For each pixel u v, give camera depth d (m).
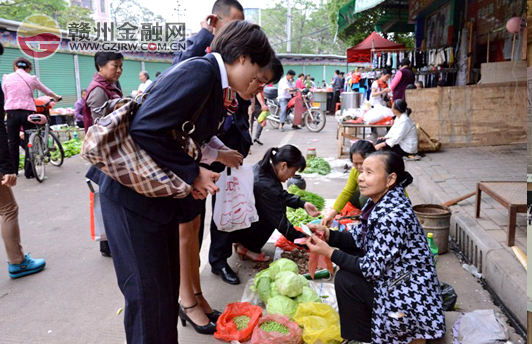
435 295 2.32
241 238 3.80
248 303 2.99
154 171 1.78
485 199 4.80
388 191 2.47
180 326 2.92
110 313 3.18
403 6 14.36
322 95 16.08
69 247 4.44
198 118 1.90
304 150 9.51
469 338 2.50
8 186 3.60
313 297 2.99
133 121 1.76
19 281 3.71
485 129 7.93
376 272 2.30
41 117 7.12
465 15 10.58
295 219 4.43
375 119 7.98
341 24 13.96
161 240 1.97
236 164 2.56
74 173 7.98
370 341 2.48
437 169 6.34
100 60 4.23
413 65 11.49
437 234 3.89
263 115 10.03
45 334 2.92
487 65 7.88
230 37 1.88
